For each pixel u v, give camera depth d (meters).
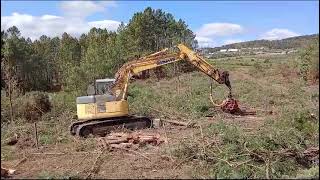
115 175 11.98
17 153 14.91
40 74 63.97
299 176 11.91
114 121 18.73
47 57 71.00
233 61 75.44
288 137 14.45
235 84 39.72
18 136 17.56
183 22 55.25
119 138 16.11
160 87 37.50
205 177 11.74
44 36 79.12
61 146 16.00
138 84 41.06
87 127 17.89
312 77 19.92
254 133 15.74
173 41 49.56
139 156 14.00
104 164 13.19
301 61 31.72
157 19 53.88
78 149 15.26
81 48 63.53
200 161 12.98
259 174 12.15
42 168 12.86
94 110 18.53
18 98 23.19
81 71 36.31
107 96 18.73
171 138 16.28
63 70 53.72
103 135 18.23
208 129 16.81
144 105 24.08
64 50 64.38
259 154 13.36
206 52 54.16
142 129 19.11
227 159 12.73
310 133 15.20
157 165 12.91
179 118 21.77
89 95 19.42
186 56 20.81
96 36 59.19
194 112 22.56
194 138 15.41
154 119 19.92
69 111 23.27
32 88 61.59
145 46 52.88
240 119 21.27
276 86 37.16
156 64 20.33
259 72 51.72
